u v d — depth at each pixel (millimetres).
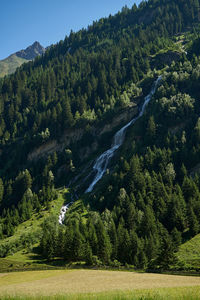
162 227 94938
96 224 107875
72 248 89688
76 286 51906
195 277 58562
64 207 148875
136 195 125312
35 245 109812
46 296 23219
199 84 187625
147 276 62375
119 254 87188
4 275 79500
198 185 118812
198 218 99125
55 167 193500
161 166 135500
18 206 155375
